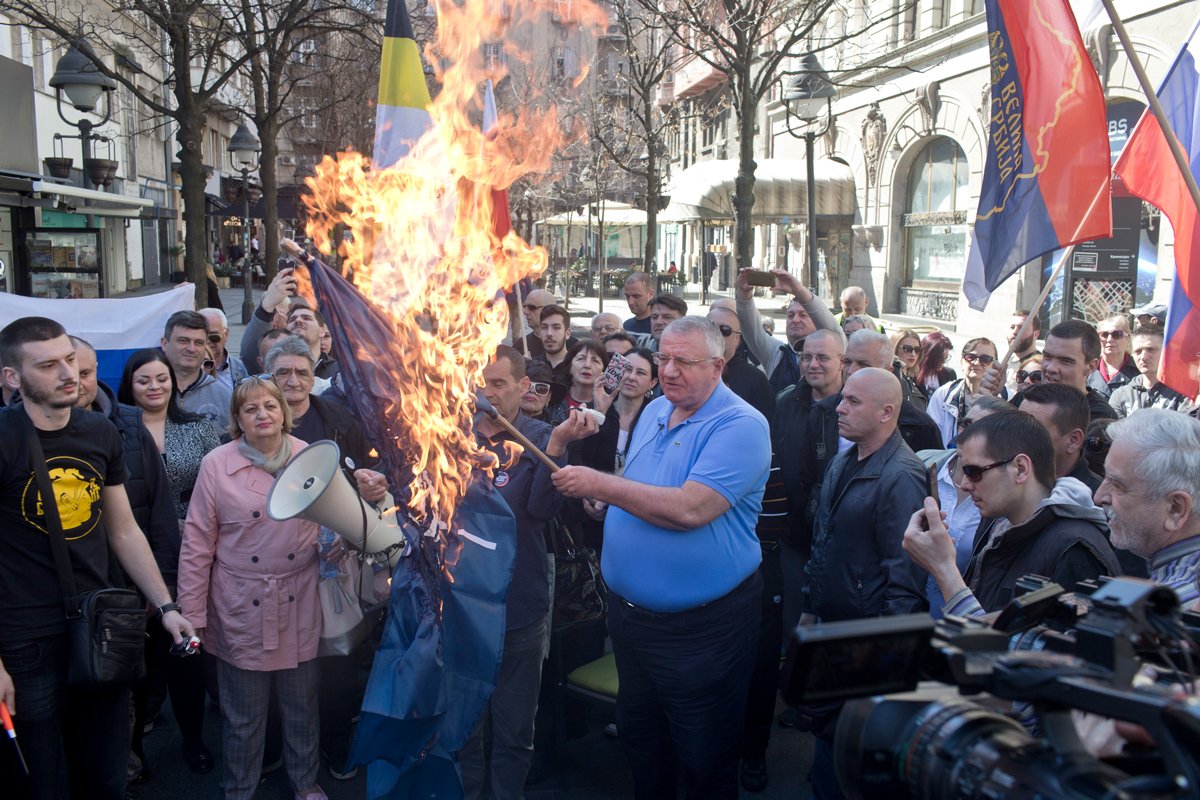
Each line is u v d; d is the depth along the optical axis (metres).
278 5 13.23
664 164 32.50
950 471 3.99
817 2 12.42
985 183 5.20
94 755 3.46
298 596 3.85
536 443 3.86
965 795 1.33
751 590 3.55
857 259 24.34
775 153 30.16
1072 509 2.90
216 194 39.75
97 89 12.64
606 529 3.69
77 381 3.31
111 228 26.28
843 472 3.77
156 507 4.19
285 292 6.12
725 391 3.59
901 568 3.44
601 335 6.91
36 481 3.24
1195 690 1.39
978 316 18.91
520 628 3.74
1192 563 2.44
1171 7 13.66
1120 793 1.19
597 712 5.06
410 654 3.23
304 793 3.95
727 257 38.16
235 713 3.83
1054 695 1.35
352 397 3.40
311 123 32.88
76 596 3.32
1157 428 2.49
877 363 4.62
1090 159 4.79
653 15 14.79
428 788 3.42
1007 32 4.98
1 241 12.60
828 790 3.39
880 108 22.95
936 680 1.54
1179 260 5.05
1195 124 4.94
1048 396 3.75
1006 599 2.94
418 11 15.84
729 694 3.51
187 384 5.38
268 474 3.88
